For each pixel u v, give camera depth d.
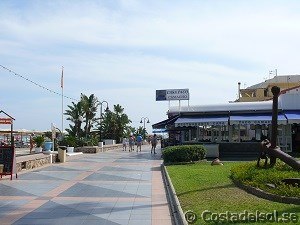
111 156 32.72
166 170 18.03
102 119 54.47
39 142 31.89
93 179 16.27
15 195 12.20
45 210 9.85
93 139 42.53
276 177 11.14
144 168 21.16
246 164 15.01
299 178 10.78
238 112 30.14
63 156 25.80
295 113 28.19
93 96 52.78
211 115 30.42
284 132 29.55
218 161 20.17
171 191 11.99
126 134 61.75
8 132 44.59
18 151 37.12
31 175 17.89
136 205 10.50
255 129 30.95
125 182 15.25
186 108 31.30
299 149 29.08
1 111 26.77
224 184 12.48
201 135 32.34
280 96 29.25
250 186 10.96
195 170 16.97
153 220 8.77
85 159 28.88
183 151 21.73
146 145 69.75
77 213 9.49
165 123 31.59
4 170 16.08
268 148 13.11
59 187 13.93
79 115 50.94
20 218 8.95
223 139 31.45
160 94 39.78
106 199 11.44
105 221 8.66
